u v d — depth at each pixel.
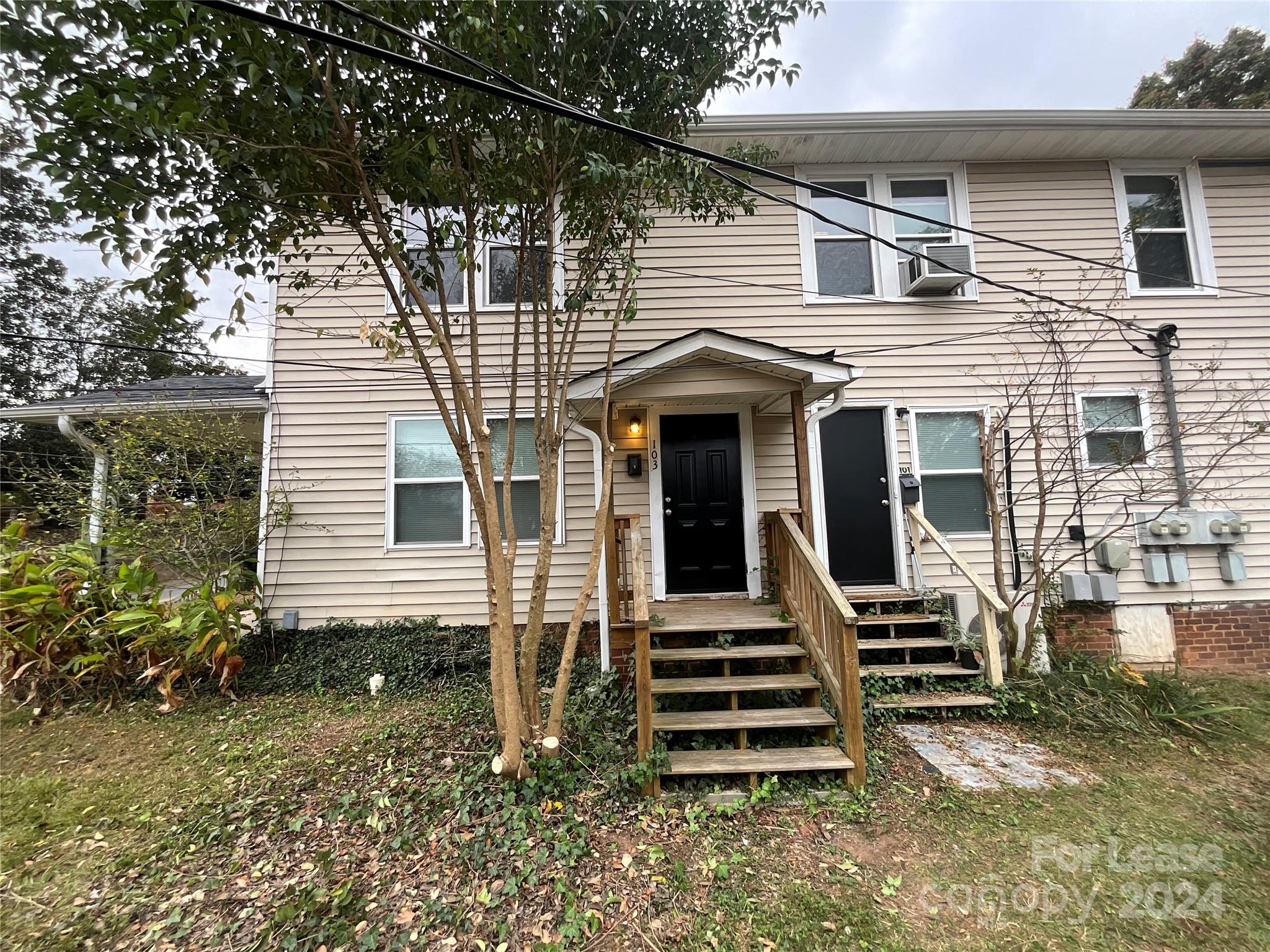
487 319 6.19
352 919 2.33
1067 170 6.38
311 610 5.90
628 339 6.18
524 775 3.27
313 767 3.69
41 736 4.41
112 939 2.29
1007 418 5.60
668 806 3.16
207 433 6.14
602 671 4.89
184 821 3.14
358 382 6.16
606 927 2.30
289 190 3.19
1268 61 11.80
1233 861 2.70
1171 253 6.37
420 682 5.44
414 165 3.14
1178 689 4.50
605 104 3.68
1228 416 6.03
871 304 6.25
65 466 7.78
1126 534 5.94
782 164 6.33
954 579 5.89
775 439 6.08
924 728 4.28
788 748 3.60
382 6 2.72
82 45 2.42
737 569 5.88
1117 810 3.15
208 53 2.57
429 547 6.01
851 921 2.32
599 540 3.74
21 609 4.93
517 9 3.04
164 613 5.21
